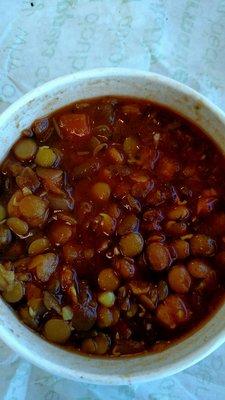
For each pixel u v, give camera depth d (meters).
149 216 0.15
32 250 0.15
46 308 0.14
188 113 0.16
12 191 0.15
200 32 0.20
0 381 0.18
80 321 0.14
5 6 0.20
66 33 0.20
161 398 0.18
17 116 0.15
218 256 0.15
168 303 0.15
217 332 0.14
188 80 0.20
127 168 0.15
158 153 0.16
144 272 0.15
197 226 0.15
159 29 0.20
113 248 0.15
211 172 0.16
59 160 0.15
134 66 0.20
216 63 0.20
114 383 0.14
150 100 0.16
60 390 0.18
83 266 0.15
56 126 0.16
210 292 0.15
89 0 0.20
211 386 0.18
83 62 0.20
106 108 0.16
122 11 0.20
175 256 0.15
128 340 0.15
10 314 0.14
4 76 0.20
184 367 0.14
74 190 0.15
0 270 0.15
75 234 0.15
